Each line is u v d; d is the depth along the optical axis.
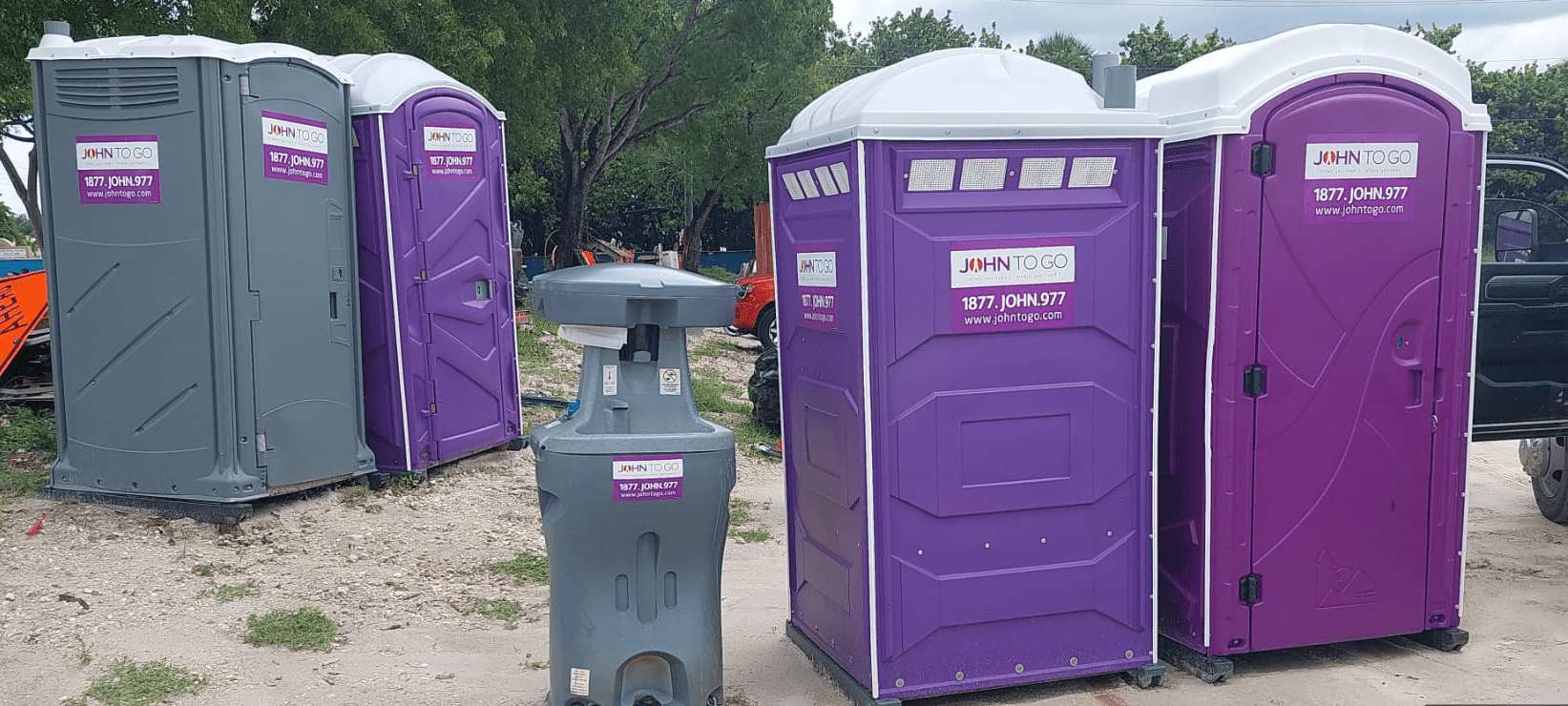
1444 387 4.81
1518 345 6.68
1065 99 4.29
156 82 6.10
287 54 6.39
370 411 7.36
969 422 4.27
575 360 13.40
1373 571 4.80
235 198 6.15
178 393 6.27
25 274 8.48
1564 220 8.21
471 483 7.55
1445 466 4.86
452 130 7.62
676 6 25.39
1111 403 4.42
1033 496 4.36
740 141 29.23
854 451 4.25
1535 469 7.93
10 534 5.99
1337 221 4.55
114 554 5.82
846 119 4.14
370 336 7.28
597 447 3.94
